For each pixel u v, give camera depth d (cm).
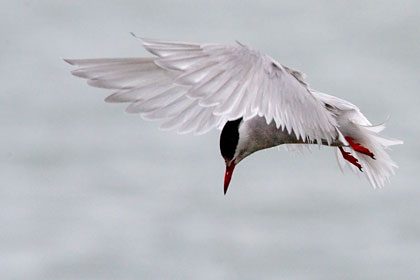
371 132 757
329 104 745
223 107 527
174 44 529
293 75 633
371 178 795
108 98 529
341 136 702
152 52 520
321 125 627
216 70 534
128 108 531
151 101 534
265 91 558
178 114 540
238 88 539
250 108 539
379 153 770
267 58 581
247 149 764
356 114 754
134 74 533
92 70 527
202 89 523
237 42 567
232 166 771
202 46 538
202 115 547
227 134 762
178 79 518
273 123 743
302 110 601
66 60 527
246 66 553
